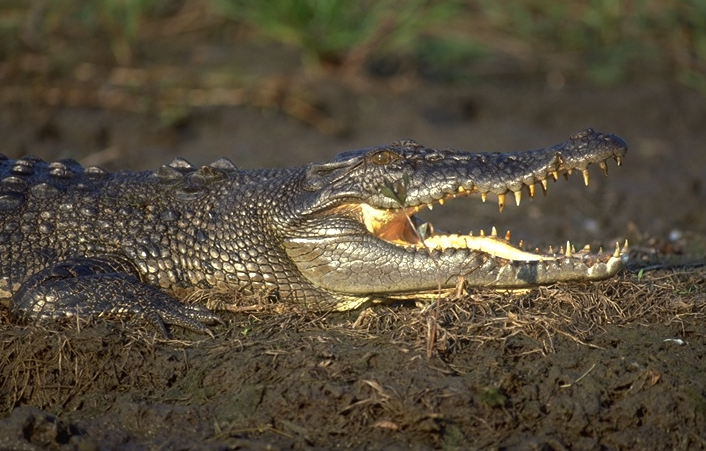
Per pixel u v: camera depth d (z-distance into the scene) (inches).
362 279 636.7
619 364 565.3
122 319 625.9
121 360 594.6
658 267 746.2
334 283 642.8
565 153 629.3
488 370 558.3
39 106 1240.2
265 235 659.4
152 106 1261.1
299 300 658.8
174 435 542.9
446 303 614.5
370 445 523.5
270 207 658.8
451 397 534.3
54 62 1316.4
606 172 631.8
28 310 630.5
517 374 556.4
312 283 652.1
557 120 1348.4
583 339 591.2
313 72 1368.1
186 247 668.7
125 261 668.1
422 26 1422.2
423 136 1262.3
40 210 688.4
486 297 623.5
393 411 532.7
